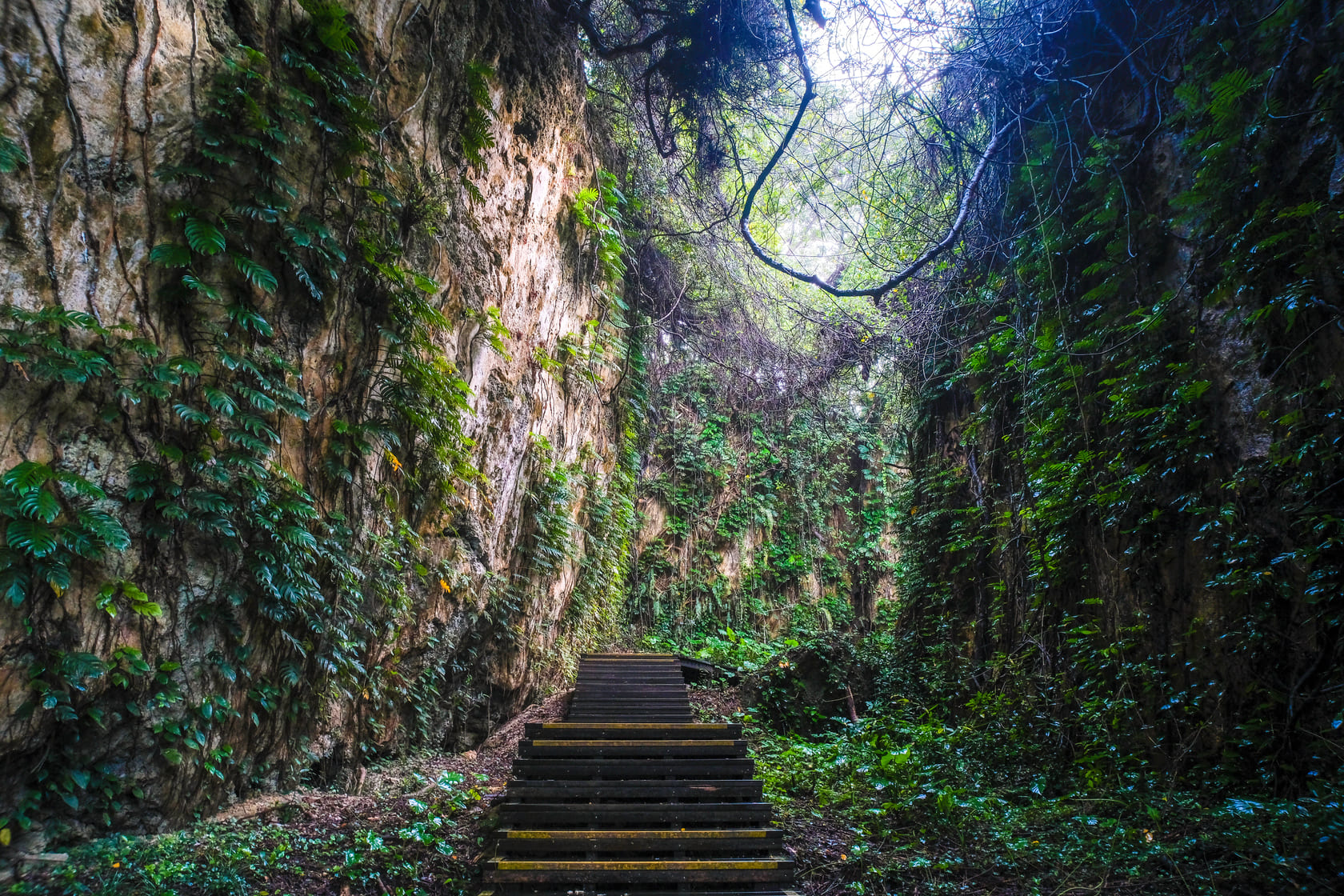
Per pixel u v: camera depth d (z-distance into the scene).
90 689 3.21
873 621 16.41
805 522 16.94
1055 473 7.27
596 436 10.67
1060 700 6.87
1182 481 5.98
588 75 10.00
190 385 3.57
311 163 4.27
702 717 9.09
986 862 4.24
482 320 6.24
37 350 2.96
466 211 6.05
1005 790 5.86
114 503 3.29
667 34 8.54
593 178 9.34
